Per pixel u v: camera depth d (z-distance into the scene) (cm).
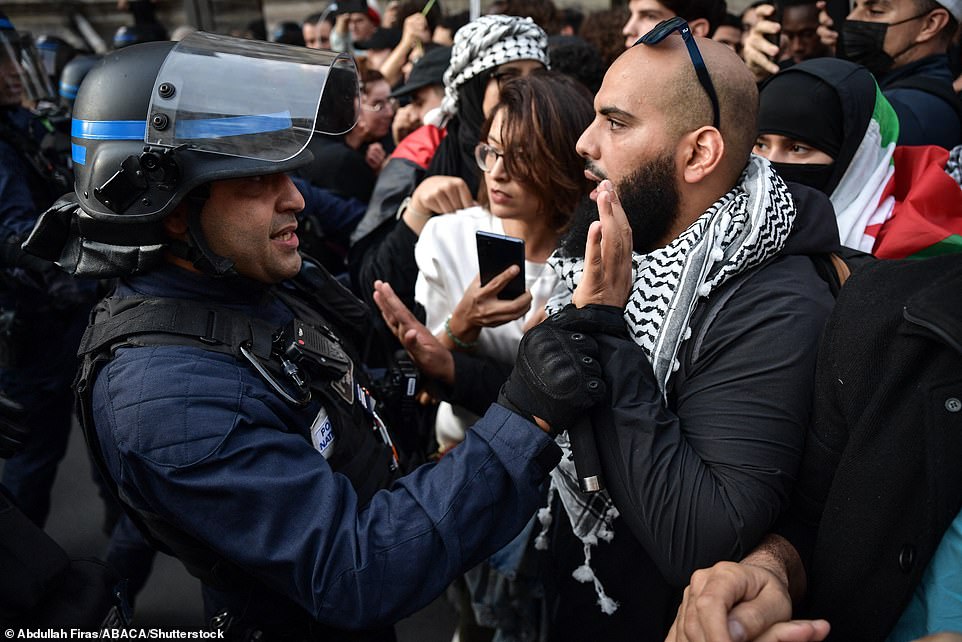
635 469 99
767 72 248
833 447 96
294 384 109
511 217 166
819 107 145
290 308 128
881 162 154
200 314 107
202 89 99
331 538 99
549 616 148
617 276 105
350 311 142
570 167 157
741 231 106
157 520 109
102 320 108
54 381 259
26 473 261
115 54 104
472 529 104
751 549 98
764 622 83
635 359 103
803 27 292
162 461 96
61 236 112
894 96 202
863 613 91
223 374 103
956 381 82
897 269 93
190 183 98
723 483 96
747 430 98
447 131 229
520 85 158
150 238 105
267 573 99
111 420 99
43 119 318
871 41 212
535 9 318
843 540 91
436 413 199
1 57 259
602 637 132
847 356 92
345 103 126
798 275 108
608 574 127
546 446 104
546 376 100
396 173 238
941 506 82
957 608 83
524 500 105
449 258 175
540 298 172
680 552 97
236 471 97
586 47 238
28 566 106
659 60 107
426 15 376
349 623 100
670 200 112
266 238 108
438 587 103
